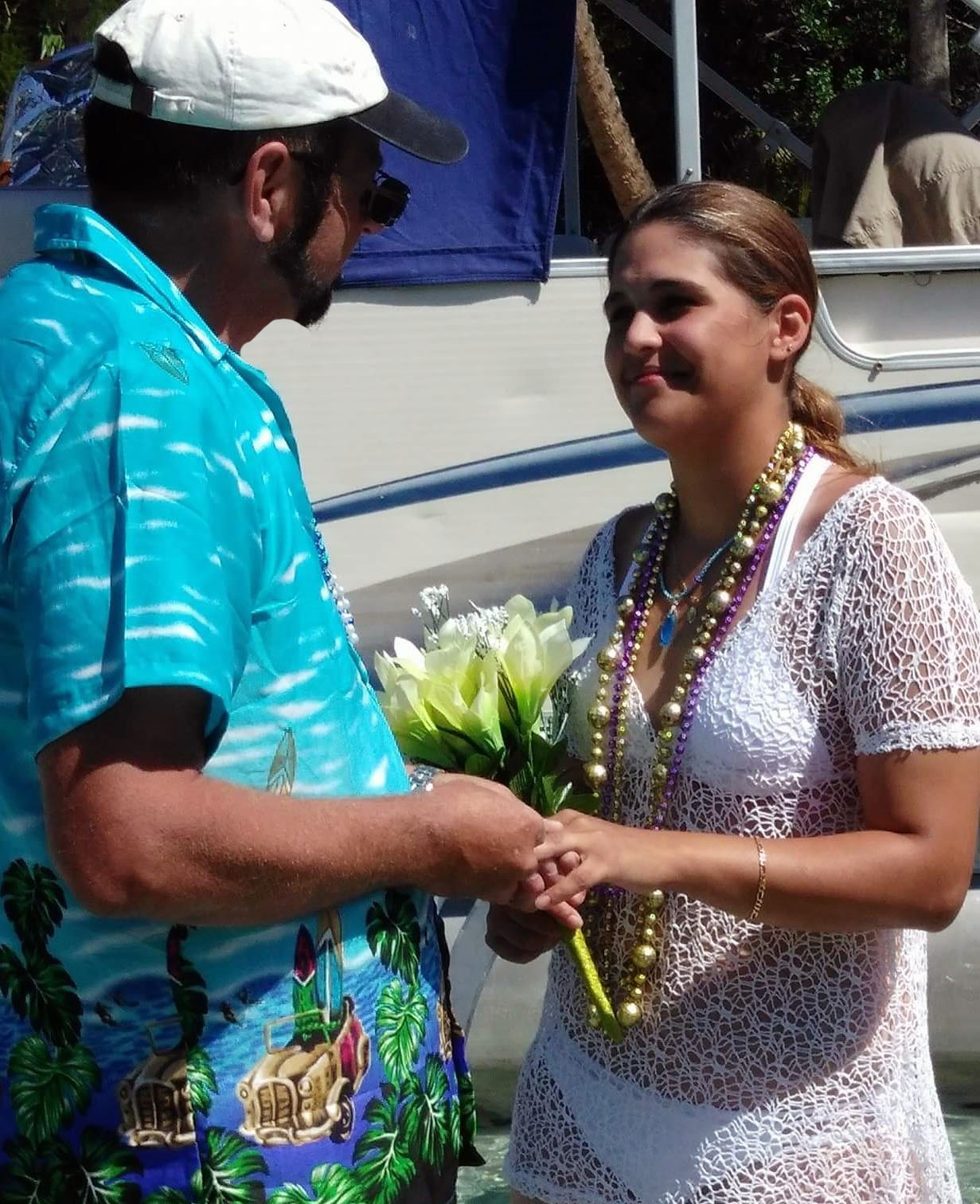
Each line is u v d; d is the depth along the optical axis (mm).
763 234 1956
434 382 3701
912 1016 1978
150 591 1394
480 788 1656
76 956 1519
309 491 3699
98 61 1650
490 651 1950
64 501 1415
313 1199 1566
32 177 4551
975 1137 3664
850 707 1855
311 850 1472
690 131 3920
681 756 1940
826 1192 1876
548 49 3650
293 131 1625
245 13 1608
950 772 1818
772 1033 1907
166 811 1393
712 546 2037
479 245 3666
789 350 1986
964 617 1870
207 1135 1522
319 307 1752
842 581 1859
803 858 1817
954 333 3838
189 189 1622
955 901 1834
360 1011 1630
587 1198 1993
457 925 3719
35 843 1515
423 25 3613
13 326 1492
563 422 3738
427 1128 1709
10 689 1498
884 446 3840
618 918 1998
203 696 1426
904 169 4594
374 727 1724
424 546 3740
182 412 1467
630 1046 1983
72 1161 1526
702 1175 1902
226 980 1536
